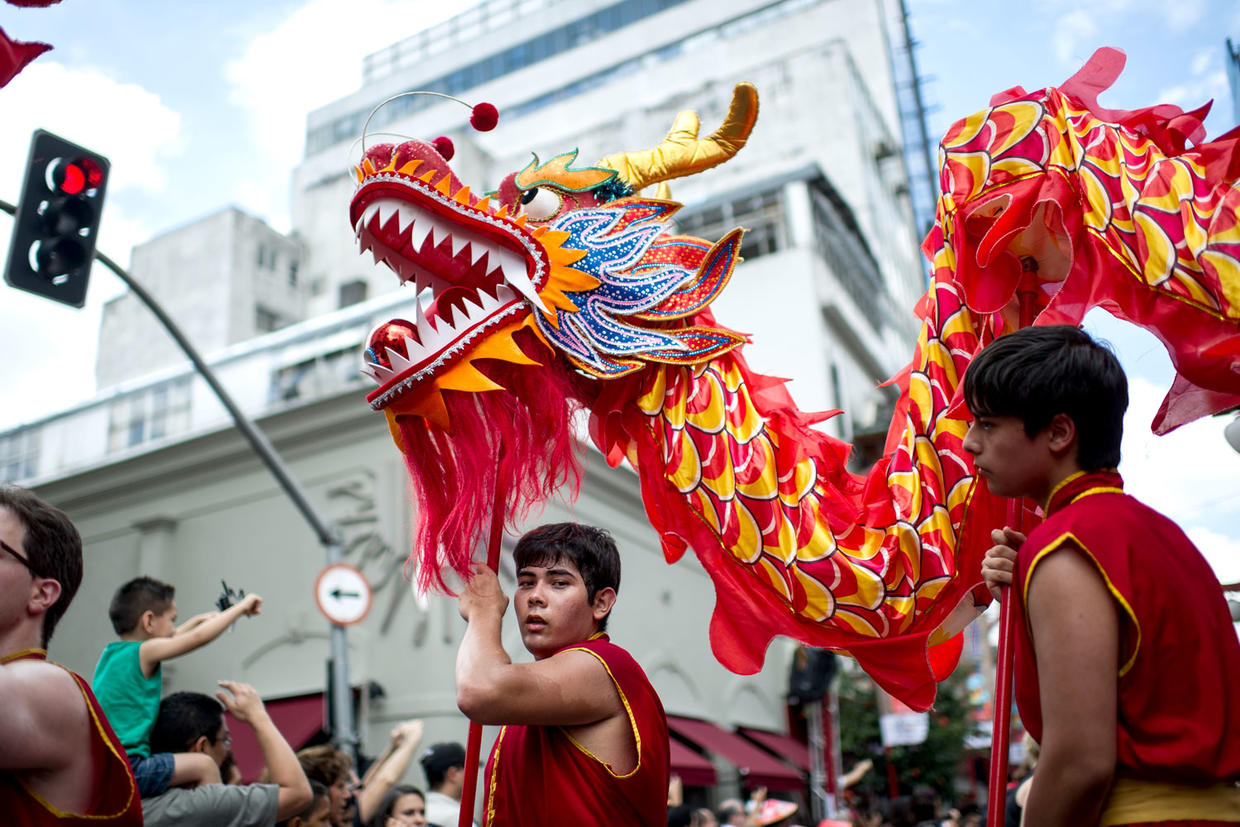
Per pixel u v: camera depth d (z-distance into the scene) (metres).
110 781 2.00
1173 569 1.60
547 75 35.53
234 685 3.48
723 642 2.31
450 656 13.41
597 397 2.35
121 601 3.55
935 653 2.38
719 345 2.30
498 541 2.22
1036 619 1.60
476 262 2.20
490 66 36.66
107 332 27.33
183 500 15.87
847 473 2.37
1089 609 1.55
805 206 24.72
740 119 2.47
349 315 17.55
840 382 25.03
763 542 2.20
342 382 17.03
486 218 2.19
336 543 9.39
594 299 2.28
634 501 16.56
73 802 1.94
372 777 4.64
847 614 2.18
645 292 2.33
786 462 2.25
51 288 6.27
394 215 2.19
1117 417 1.73
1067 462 1.73
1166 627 1.55
